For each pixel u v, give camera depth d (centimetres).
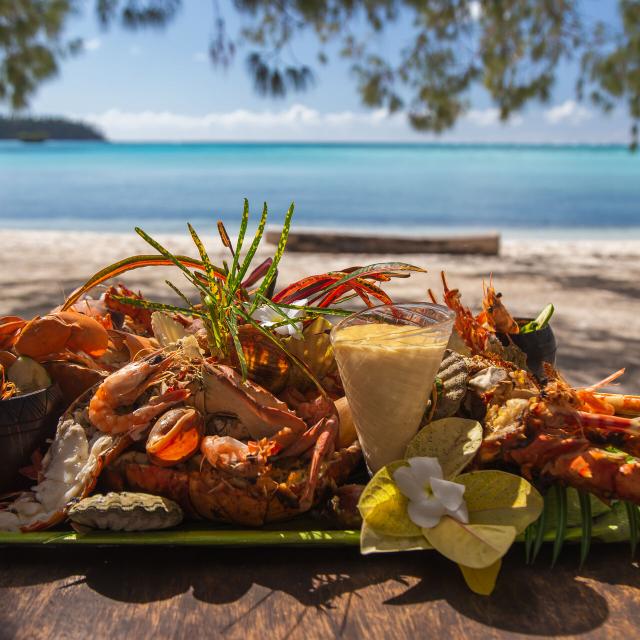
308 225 1658
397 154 10556
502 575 82
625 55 931
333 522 89
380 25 852
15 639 71
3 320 108
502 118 972
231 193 2644
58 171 4519
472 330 115
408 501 82
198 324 111
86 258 813
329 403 96
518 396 94
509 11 938
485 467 91
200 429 90
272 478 89
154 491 89
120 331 115
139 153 9388
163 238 1040
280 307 100
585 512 85
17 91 809
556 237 1500
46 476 93
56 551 87
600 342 471
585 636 72
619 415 101
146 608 76
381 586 79
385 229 1608
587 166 6306
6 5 798
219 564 84
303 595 78
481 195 2666
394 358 84
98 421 92
